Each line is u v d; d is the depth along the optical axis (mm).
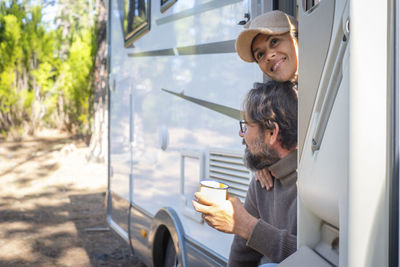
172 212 2752
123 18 3939
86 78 12844
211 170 2338
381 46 953
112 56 4301
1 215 6352
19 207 6816
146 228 3268
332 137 1090
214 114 2303
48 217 6281
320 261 1205
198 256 2426
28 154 11305
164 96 2951
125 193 3809
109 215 4316
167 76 2906
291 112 1648
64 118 15109
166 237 3010
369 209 960
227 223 1660
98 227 5801
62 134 14773
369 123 951
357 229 962
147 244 3215
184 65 2648
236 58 2105
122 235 3830
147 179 3275
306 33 1273
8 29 13086
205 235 2371
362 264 965
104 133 10234
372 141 953
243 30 1894
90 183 8523
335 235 1225
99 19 10211
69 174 9234
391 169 951
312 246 1308
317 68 1193
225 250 2154
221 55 2234
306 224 1308
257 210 1907
